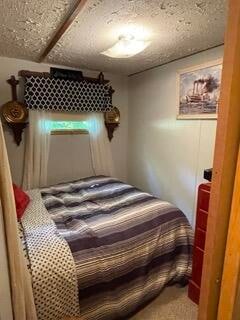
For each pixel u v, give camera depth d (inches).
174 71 101.1
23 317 35.3
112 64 107.0
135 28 66.8
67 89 108.6
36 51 88.3
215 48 82.7
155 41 77.1
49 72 106.3
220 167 19.3
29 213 72.4
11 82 98.5
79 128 119.9
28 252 52.0
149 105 118.0
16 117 100.7
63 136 115.8
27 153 105.6
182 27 66.2
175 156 105.0
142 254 66.0
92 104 116.7
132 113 131.1
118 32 69.3
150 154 120.5
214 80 83.6
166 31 68.7
